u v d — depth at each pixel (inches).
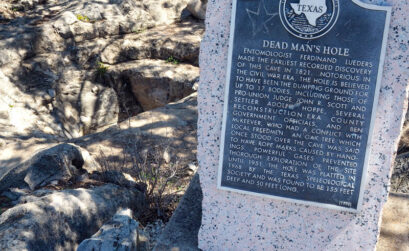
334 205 82.7
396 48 74.4
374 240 83.8
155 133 182.2
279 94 80.4
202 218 92.0
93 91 305.7
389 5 72.9
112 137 178.9
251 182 85.9
